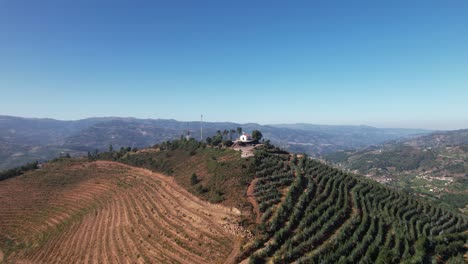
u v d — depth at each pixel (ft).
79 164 533.14
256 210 242.58
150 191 351.67
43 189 448.65
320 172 350.02
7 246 327.67
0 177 496.23
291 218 229.04
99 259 249.75
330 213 250.57
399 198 344.28
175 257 213.05
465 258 226.58
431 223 303.89
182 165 403.34
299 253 194.39
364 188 334.44
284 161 372.79
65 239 307.58
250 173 309.22
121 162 496.23
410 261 193.88
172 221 259.60
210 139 524.52
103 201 375.45
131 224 285.02
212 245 212.64
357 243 214.90
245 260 192.24
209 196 273.33
